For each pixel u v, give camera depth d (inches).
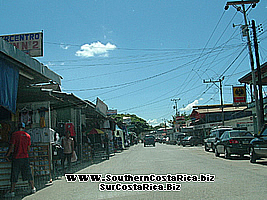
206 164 565.6
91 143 800.3
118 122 1493.6
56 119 647.8
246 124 1411.2
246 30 842.8
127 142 1779.0
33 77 422.0
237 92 1084.5
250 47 842.2
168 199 274.4
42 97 447.5
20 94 429.1
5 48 313.6
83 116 839.1
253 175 403.2
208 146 1022.4
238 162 598.5
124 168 540.7
